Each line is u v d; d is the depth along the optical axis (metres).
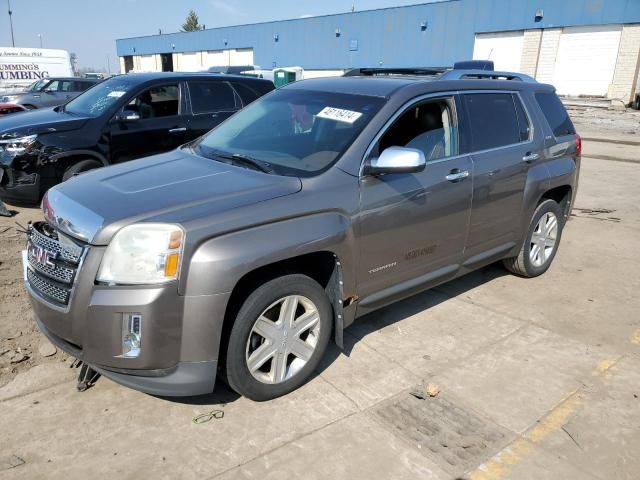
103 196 3.08
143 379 2.84
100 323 2.75
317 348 3.40
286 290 3.12
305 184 3.24
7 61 22.48
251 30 42.84
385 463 2.81
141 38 56.28
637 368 3.80
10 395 3.25
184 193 3.07
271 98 4.44
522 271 5.29
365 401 3.32
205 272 2.75
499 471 2.79
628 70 25.34
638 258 6.12
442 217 3.98
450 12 30.69
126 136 7.09
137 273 2.73
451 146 4.13
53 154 6.57
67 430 2.97
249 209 2.96
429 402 3.33
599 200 8.93
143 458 2.79
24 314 4.19
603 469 2.83
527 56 28.28
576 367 3.79
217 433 2.99
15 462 2.73
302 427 3.06
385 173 3.42
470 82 4.42
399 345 4.00
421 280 4.01
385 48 34.16
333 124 3.72
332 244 3.23
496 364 3.79
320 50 38.00
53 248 3.00
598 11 25.52
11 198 6.72
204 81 7.86
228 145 3.99
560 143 5.25
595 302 4.89
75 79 17.88
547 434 3.08
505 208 4.62
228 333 2.99
